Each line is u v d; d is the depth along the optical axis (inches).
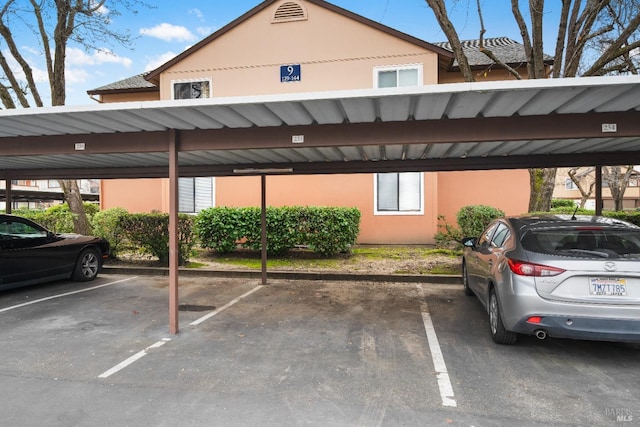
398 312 239.5
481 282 218.8
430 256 408.5
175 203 201.3
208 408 128.8
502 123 173.6
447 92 140.8
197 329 208.1
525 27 345.1
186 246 378.3
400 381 147.6
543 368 158.9
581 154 267.3
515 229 185.3
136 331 205.2
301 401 133.1
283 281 331.3
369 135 183.6
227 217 416.2
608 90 139.3
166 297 277.6
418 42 440.1
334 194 485.7
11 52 417.1
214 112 169.0
